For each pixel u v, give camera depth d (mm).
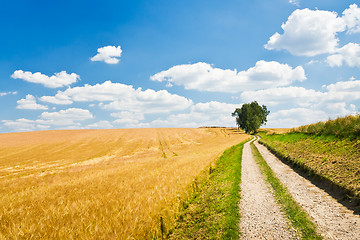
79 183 14062
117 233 6215
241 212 8992
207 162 21844
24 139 76688
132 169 20281
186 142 69875
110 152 51438
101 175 17578
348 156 12508
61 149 57688
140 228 6750
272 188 11977
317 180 12039
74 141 72875
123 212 7543
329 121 21453
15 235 5969
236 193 11453
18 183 17734
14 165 35625
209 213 9203
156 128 120750
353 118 17188
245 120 108938
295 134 29297
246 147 38438
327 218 7516
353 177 9680
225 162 23453
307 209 8492
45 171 28984
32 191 12445
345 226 6816
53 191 11961
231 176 15758
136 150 54000
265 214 8539
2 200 10219
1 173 28625
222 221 8172
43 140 74812
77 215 7465
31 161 39812
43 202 9438
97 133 94688
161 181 13195
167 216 8180
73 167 31109
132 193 10320
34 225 6574
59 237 5883
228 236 7016
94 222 6895
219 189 12695
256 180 14172
